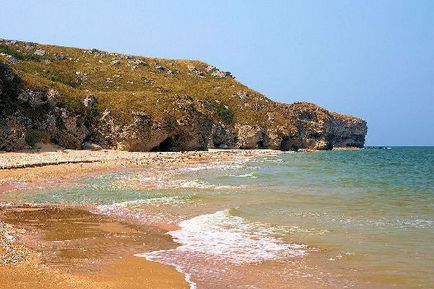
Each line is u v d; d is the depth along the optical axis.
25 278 12.12
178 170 49.75
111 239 17.84
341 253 15.71
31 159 53.00
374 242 17.19
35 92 70.19
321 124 144.25
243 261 14.84
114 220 21.84
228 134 111.94
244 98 128.25
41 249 16.00
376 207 25.53
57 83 80.38
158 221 21.58
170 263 14.56
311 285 12.46
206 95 122.38
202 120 93.56
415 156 106.94
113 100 84.88
